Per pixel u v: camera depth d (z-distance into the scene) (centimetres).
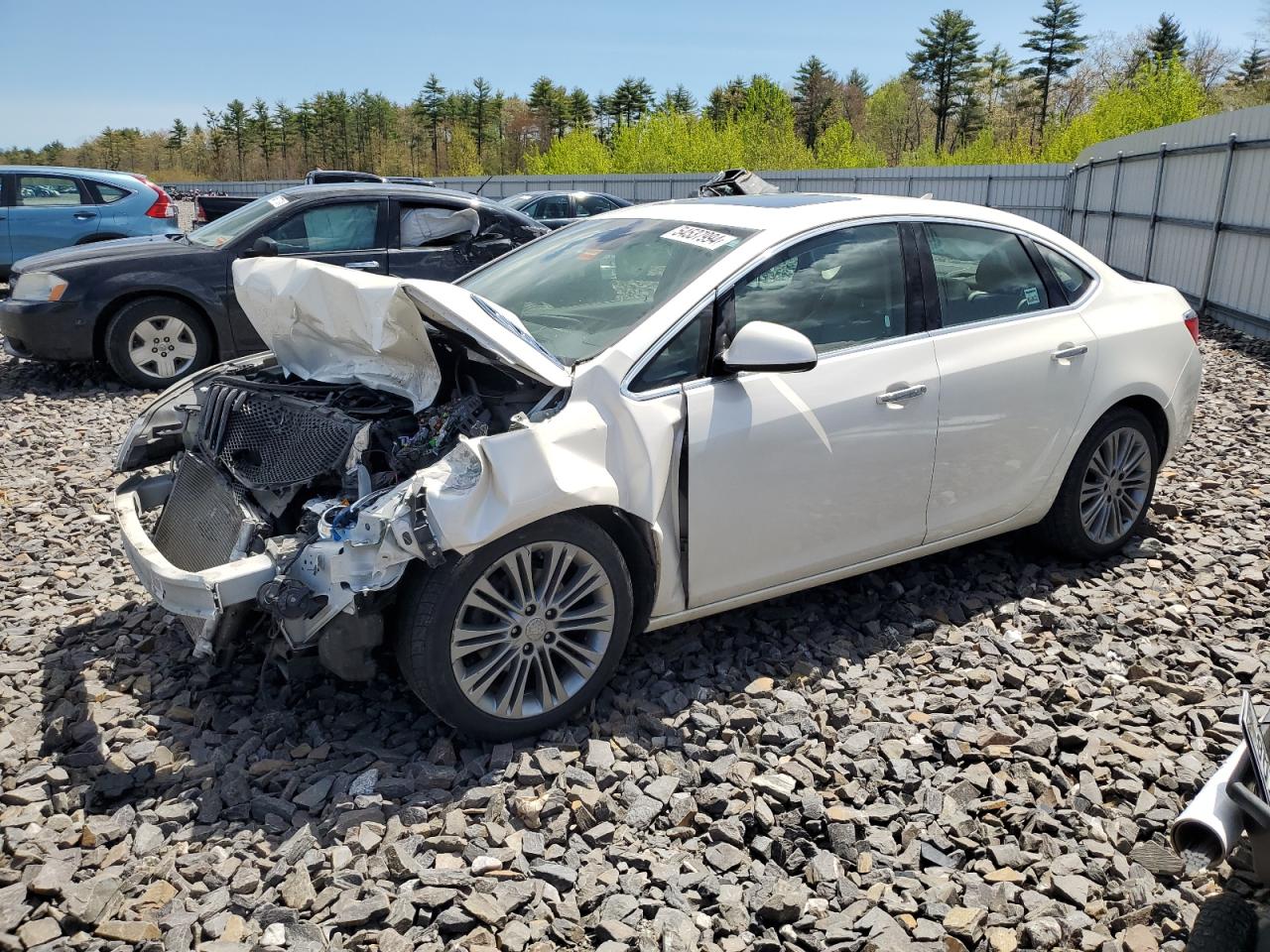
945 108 8800
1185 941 246
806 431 350
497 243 892
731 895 258
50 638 394
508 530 293
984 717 344
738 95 9506
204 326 859
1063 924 251
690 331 338
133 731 326
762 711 341
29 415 764
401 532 283
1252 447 670
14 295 834
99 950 236
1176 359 461
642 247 390
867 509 376
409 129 10225
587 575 321
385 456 331
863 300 376
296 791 300
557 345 349
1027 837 285
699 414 330
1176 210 1448
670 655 378
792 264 362
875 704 346
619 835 283
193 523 359
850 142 5606
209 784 301
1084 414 429
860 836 287
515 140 10438
